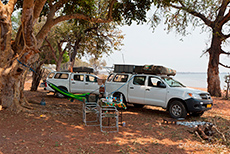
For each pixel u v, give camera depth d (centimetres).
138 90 991
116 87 1067
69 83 1416
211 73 1981
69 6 1235
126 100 1038
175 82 984
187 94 846
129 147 532
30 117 775
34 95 1487
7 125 661
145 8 1229
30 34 746
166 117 912
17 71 843
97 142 560
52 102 1205
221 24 1917
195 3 1652
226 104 1371
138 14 1238
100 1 1554
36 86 1769
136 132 672
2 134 575
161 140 600
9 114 787
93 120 807
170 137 631
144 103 978
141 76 1012
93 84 1395
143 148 530
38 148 493
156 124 784
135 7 1217
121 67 1085
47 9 1300
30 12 700
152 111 1058
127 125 755
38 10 827
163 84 925
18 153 458
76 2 1201
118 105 721
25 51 786
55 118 793
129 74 1059
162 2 1146
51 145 517
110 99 744
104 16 1703
